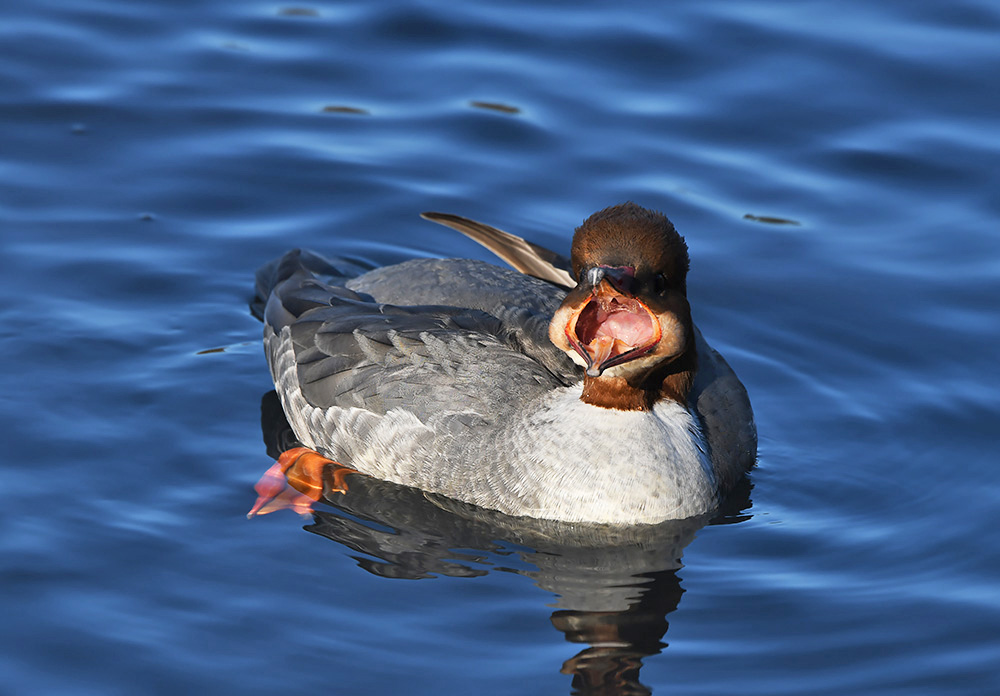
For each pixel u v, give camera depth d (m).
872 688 9.18
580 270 10.59
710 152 16.27
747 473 11.95
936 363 13.36
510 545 10.83
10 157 15.68
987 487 11.66
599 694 9.02
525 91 17.09
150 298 13.98
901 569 10.57
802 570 10.56
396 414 11.56
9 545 10.34
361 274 14.01
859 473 11.95
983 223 15.23
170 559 10.36
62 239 14.59
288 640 9.48
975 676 9.29
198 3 18.50
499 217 15.34
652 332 10.75
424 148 16.28
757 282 14.54
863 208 15.52
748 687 9.16
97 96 16.66
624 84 17.25
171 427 12.14
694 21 18.25
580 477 11.05
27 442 11.68
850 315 14.05
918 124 16.58
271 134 16.34
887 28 18.14
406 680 9.12
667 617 9.94
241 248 14.84
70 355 12.97
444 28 18.09
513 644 9.54
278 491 11.39
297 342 12.24
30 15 17.94
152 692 8.92
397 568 10.41
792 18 18.34
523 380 11.45
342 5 18.53
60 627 9.49
